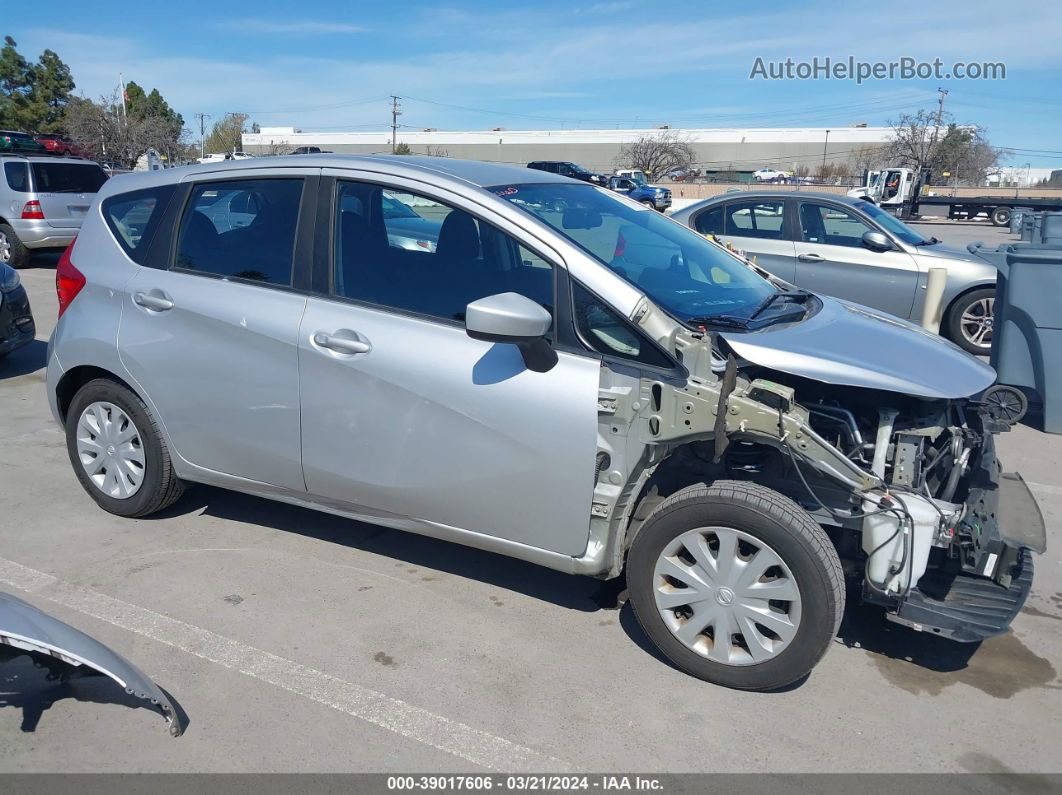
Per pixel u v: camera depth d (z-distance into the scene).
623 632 3.65
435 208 3.61
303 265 3.81
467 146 76.50
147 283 4.17
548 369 3.25
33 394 7.09
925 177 40.09
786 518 3.01
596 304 3.27
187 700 3.12
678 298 3.56
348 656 3.42
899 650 3.59
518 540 3.47
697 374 3.13
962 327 8.83
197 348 4.00
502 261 3.48
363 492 3.74
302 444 3.82
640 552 3.30
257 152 70.00
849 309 4.06
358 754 2.88
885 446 3.18
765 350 3.18
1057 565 4.41
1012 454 6.11
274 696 3.16
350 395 3.63
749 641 3.16
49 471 5.32
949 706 3.22
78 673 2.96
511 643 3.54
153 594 3.86
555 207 3.81
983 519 3.27
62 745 2.88
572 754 2.90
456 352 3.44
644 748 2.94
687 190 55.81
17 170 13.35
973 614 3.16
